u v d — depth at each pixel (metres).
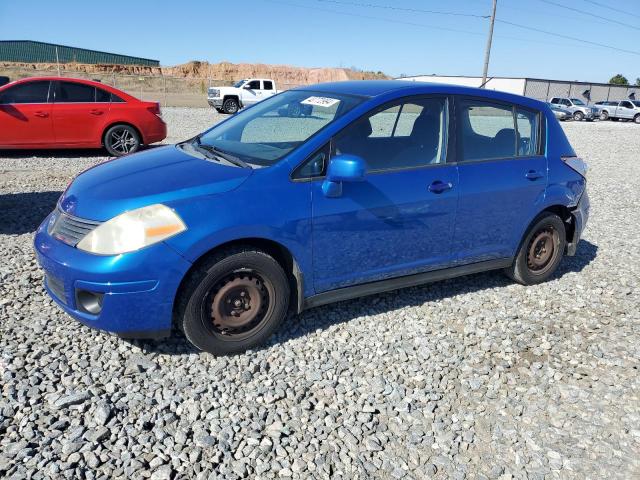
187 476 2.47
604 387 3.41
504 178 4.36
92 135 10.49
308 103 4.12
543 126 4.73
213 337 3.37
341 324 3.97
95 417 2.77
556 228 4.88
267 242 3.46
